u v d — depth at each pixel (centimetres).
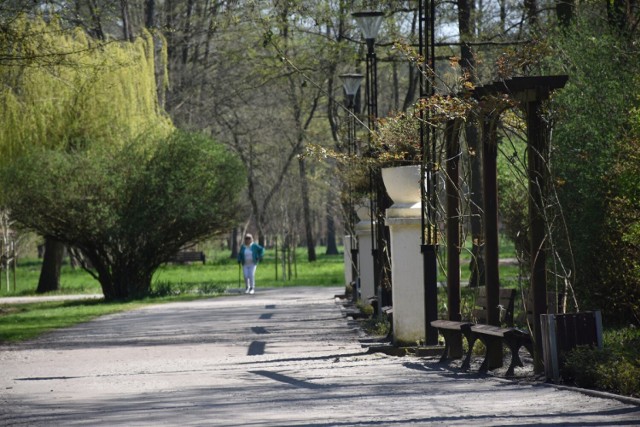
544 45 1505
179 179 3928
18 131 3744
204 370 1527
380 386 1200
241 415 962
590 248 1853
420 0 1630
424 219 1620
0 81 3134
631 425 817
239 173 4078
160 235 3991
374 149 2150
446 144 1546
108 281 4047
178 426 896
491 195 1395
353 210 3209
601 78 1903
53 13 2336
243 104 6034
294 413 962
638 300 1830
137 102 4059
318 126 7062
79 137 4006
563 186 1886
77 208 3834
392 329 1889
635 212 1717
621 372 1084
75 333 2442
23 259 9506
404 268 1739
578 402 988
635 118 1667
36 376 1533
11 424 980
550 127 1363
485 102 1345
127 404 1116
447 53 3788
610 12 2183
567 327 1191
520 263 1576
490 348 1366
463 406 976
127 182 3900
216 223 4072
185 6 5522
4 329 2620
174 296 4059
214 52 5753
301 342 1992
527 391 1102
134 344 2095
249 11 3067
